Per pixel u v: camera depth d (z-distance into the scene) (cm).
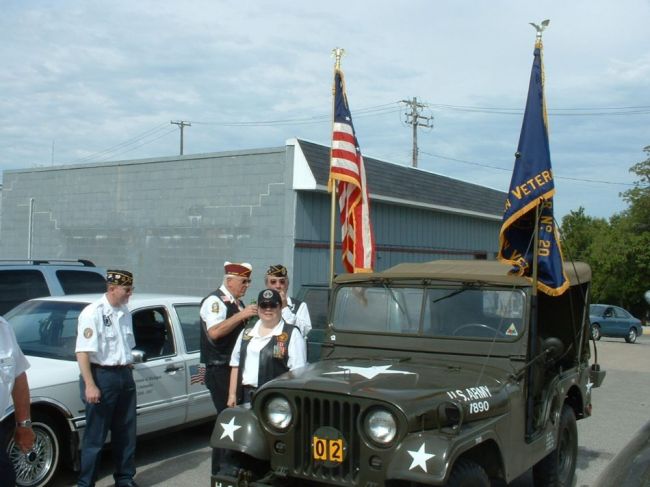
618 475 721
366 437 400
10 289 930
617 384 1397
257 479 445
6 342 398
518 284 509
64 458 623
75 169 1970
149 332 727
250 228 1653
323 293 979
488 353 502
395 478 382
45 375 611
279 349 525
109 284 590
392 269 596
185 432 845
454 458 382
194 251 1742
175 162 1780
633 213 4069
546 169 540
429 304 532
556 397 574
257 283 1634
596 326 2778
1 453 403
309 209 1634
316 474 416
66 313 705
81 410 628
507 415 460
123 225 1869
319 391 418
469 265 607
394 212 1978
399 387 422
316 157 1633
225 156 1698
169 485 645
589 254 4266
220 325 574
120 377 587
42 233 2030
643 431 942
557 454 586
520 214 536
